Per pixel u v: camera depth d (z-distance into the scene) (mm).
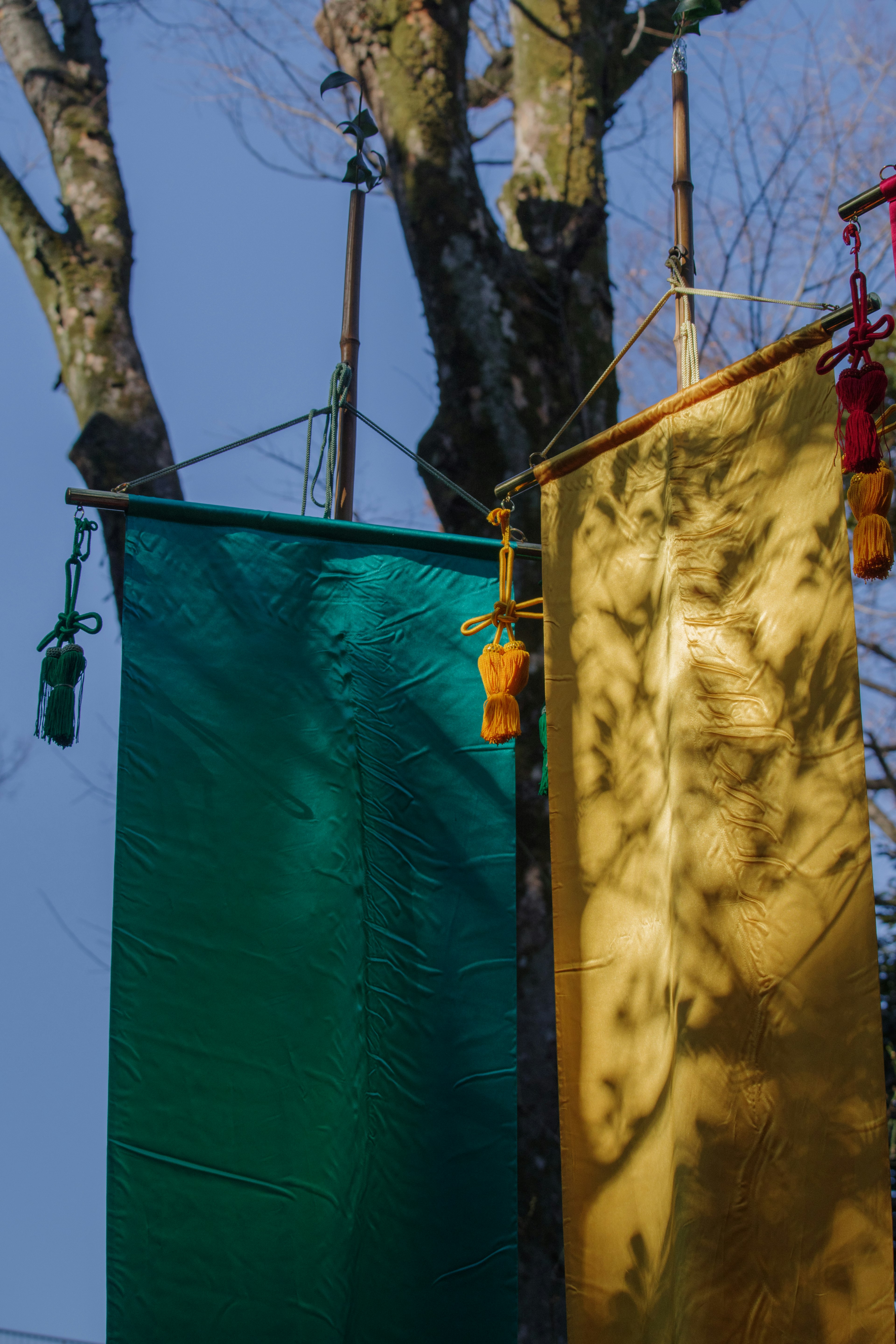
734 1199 2916
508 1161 3678
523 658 3885
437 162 6648
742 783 3180
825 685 3121
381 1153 3619
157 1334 3377
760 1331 2816
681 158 4316
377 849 3879
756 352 3461
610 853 3504
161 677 3916
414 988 3775
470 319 6285
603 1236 3256
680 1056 3070
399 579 4184
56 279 7180
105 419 6793
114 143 7652
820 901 2996
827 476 3246
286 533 4168
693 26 4438
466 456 6074
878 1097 2799
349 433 4652
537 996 5309
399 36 6961
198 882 3740
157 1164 3504
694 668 3328
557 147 6859
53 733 4074
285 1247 3490
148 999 3627
